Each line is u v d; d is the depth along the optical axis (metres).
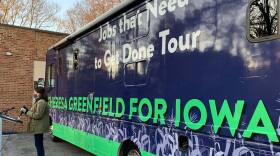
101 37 6.96
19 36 14.95
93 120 7.28
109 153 6.45
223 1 3.83
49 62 11.27
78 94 8.30
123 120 5.93
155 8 5.08
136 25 5.61
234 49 3.65
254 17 3.44
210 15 4.00
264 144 3.24
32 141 12.23
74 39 8.70
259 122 3.30
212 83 3.92
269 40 3.27
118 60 6.19
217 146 3.80
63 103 9.62
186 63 4.37
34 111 7.51
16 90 14.80
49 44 15.70
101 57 6.93
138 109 5.45
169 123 4.65
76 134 8.39
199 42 4.16
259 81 3.33
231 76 3.66
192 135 4.20
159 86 4.91
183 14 4.47
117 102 6.18
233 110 3.61
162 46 4.88
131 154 5.78
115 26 6.35
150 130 5.09
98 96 7.04
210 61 3.96
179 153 4.43
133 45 5.67
